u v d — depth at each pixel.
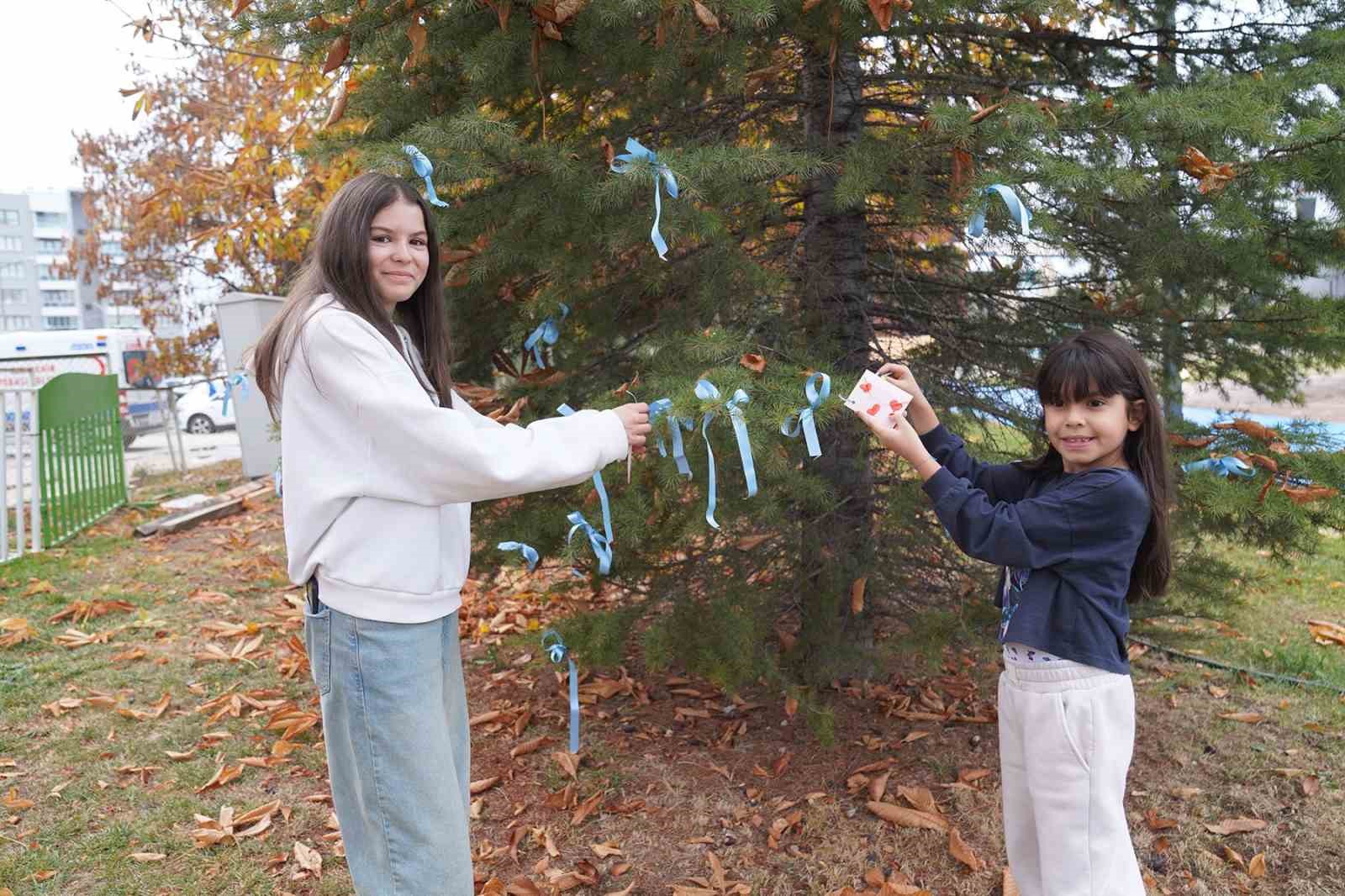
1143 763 3.22
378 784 1.79
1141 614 3.26
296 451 1.78
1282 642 4.29
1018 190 2.27
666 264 2.75
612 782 3.12
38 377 14.06
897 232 3.17
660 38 2.24
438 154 2.30
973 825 2.84
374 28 2.48
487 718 3.59
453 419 1.72
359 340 1.73
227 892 2.58
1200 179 2.31
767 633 3.04
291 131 7.51
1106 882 1.88
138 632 4.61
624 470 2.65
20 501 6.02
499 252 2.53
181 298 16.33
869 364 3.22
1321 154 2.31
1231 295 2.97
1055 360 1.98
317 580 1.81
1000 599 2.16
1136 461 2.02
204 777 3.19
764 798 3.03
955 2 2.41
